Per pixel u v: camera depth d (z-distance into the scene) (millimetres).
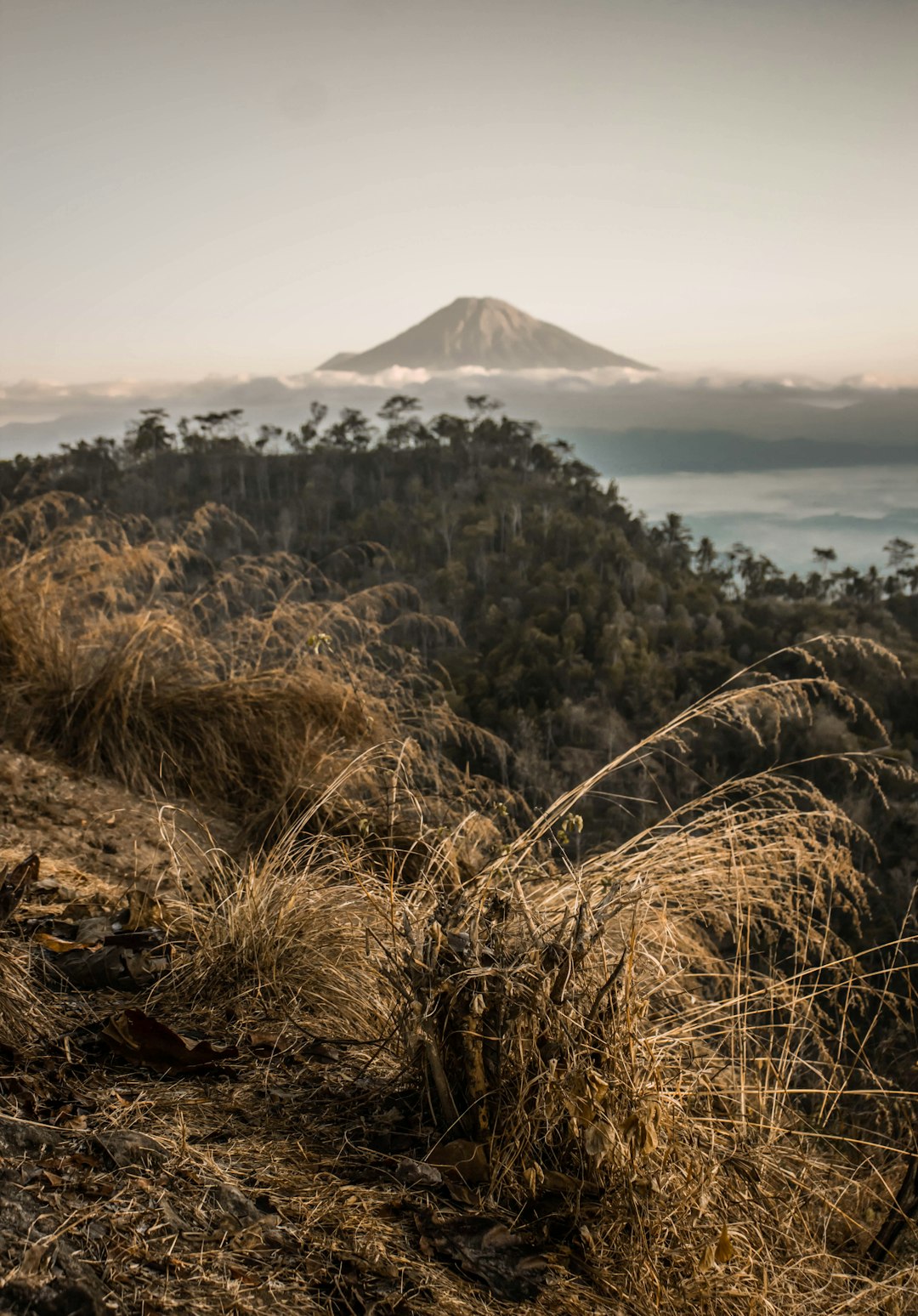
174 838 3713
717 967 2676
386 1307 1284
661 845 2340
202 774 4465
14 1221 1230
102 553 5375
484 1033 1765
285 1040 2053
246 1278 1260
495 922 1926
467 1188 1603
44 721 4422
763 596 87125
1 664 4711
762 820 2428
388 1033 2176
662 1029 2168
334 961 2418
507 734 47969
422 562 86750
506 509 94438
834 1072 2355
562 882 2289
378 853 3479
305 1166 1587
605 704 58750
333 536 92250
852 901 2465
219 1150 1565
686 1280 1581
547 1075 1661
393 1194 1557
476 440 115688
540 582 80438
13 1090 1587
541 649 67312
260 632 5332
